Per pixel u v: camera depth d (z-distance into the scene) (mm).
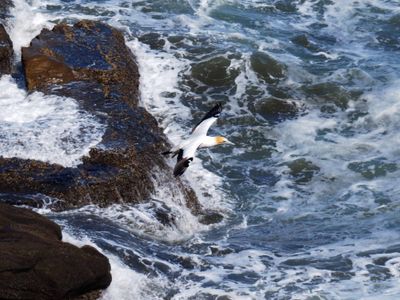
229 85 30719
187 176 25062
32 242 16781
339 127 28719
